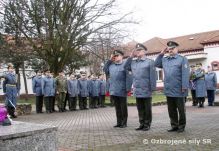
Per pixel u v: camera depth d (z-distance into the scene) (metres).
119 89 10.88
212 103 19.55
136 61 10.48
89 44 28.39
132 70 10.48
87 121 13.35
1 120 6.10
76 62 33.22
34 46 28.09
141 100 10.24
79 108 21.03
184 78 9.36
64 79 19.73
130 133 9.58
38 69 32.22
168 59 9.73
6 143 5.24
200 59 41.97
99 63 38.94
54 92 19.09
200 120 12.14
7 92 15.77
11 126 5.98
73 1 27.59
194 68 18.80
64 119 14.60
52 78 19.14
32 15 27.30
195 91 18.83
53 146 5.88
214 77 19.42
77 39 28.22
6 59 28.75
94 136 9.30
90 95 21.81
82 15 27.98
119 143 8.12
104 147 7.72
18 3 27.03
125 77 10.89
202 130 9.66
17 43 28.59
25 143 5.46
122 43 28.58
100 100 22.42
